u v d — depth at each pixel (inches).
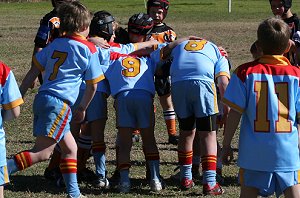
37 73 485.1
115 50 540.4
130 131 521.7
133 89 514.9
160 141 733.9
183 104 513.7
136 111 516.7
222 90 507.5
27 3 3358.8
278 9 623.2
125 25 2048.5
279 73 380.5
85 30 481.4
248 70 381.7
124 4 3238.2
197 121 513.3
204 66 506.3
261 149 375.6
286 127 376.2
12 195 518.3
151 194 521.0
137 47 548.7
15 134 767.1
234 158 649.6
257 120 377.4
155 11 659.4
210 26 2113.7
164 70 534.6
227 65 517.7
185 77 506.6
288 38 384.2
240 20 2343.8
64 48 471.5
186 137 527.8
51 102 463.2
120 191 524.4
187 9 2928.2
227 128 383.6
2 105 411.5
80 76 474.9
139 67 524.1
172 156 661.9
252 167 377.4
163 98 705.6
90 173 566.6
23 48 1547.7
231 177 581.3
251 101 378.6
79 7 478.9
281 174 374.6
